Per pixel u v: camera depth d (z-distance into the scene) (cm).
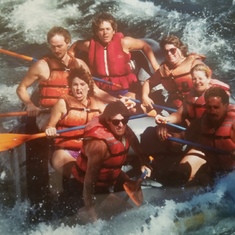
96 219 413
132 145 427
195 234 418
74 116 436
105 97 473
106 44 518
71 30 729
